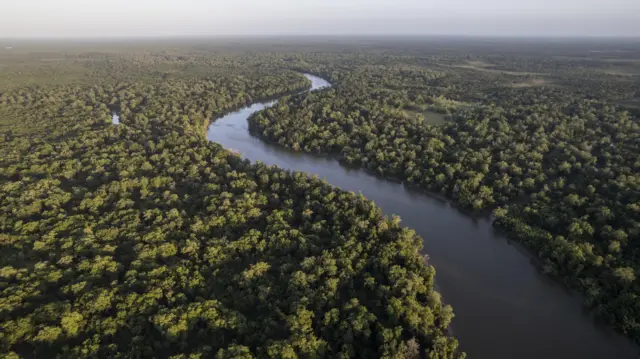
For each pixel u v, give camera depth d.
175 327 86.56
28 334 84.12
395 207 159.38
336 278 104.94
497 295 113.12
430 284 108.19
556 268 117.19
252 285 103.12
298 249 117.19
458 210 156.00
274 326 91.31
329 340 90.81
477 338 99.19
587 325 102.94
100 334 86.31
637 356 93.50
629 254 115.44
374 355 88.19
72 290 95.38
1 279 98.50
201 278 102.69
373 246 118.62
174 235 120.12
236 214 129.38
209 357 82.38
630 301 99.38
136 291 98.31
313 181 156.38
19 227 118.50
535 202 144.88
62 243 112.75
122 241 117.31
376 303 101.31
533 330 101.62
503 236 139.00
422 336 93.12
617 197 136.88
